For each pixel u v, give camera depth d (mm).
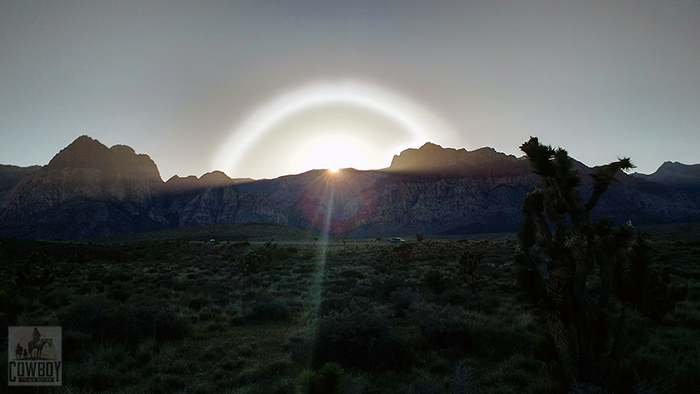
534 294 6387
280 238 118875
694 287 17641
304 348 8875
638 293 5750
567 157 6508
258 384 7148
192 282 22828
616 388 6293
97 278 26297
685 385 6535
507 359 8656
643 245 5926
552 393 6277
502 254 45188
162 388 6992
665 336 10148
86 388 6898
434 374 7789
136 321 10477
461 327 9727
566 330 6094
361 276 26375
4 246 56469
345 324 8906
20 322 10609
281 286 22531
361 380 7023
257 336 11375
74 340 9211
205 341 10727
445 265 34562
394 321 12438
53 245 74688
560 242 6305
